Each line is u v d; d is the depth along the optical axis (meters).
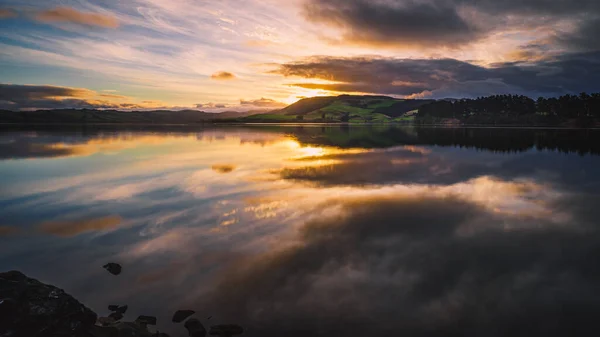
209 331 7.43
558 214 16.56
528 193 21.14
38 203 19.03
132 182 25.02
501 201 19.09
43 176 27.70
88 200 19.72
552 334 7.49
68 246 12.55
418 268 10.63
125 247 12.44
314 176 27.06
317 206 18.02
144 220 15.74
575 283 9.71
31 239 13.28
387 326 7.72
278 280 9.86
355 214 16.50
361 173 28.45
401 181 24.97
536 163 35.53
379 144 61.94
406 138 80.00
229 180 25.58
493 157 40.94
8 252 11.95
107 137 80.94
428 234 13.71
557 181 25.31
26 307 7.05
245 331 7.49
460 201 19.05
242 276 10.09
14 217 16.31
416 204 18.39
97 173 29.08
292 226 14.73
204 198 20.00
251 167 32.19
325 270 10.48
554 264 10.96
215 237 13.42
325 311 8.27
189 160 37.94
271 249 12.15
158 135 91.38
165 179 26.16
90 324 7.41
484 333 7.51
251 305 8.54
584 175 28.00
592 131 112.44
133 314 8.22
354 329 7.59
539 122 184.88
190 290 9.31
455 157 40.75
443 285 9.57
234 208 17.75
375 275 10.16
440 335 7.44
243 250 12.09
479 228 14.45
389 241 12.93
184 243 12.80
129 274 10.27
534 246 12.47
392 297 8.95
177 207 18.05
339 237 13.34
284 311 8.30
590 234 13.70
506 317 8.09
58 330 6.97
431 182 24.61
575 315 8.16
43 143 62.31
